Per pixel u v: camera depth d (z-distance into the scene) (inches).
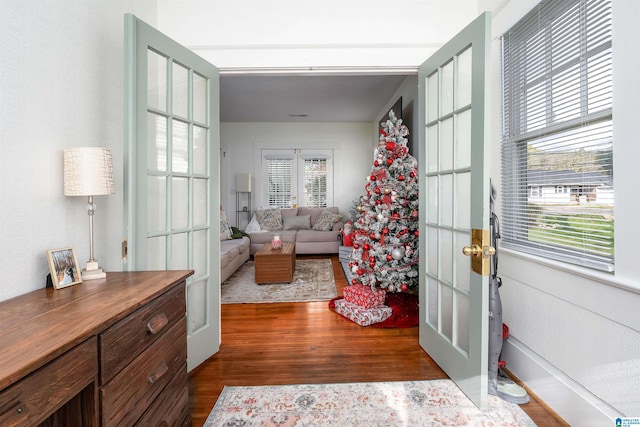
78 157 49.7
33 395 26.3
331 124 279.0
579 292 55.9
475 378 64.6
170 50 71.7
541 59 66.2
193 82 80.1
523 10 69.6
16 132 45.0
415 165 125.5
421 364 83.2
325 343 96.2
